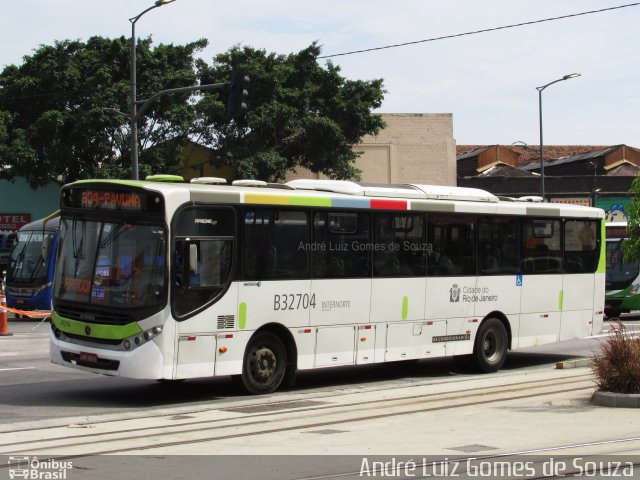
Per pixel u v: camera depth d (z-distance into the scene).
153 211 12.65
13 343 21.84
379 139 47.75
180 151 39.22
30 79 37.72
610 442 9.79
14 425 11.19
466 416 11.80
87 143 37.28
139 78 38.03
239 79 24.33
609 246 30.55
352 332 14.89
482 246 17.05
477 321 16.91
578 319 18.91
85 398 13.57
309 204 14.31
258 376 13.83
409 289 15.73
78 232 13.38
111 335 12.62
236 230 13.38
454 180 48.59
